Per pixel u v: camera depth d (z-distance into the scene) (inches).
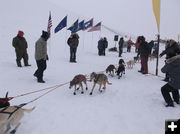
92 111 232.8
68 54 685.9
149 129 197.2
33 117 210.7
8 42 789.9
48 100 258.5
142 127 200.7
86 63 540.7
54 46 858.1
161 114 231.0
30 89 297.9
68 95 281.4
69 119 210.7
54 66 466.0
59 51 749.3
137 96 292.0
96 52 834.2
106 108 243.4
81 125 199.6
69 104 249.4
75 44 527.8
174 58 236.2
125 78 403.5
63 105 245.3
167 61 240.2
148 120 215.9
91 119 213.2
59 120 207.6
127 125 203.8
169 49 306.0
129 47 973.2
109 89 319.0
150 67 573.9
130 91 314.7
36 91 285.9
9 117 163.8
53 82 340.8
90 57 672.4
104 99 273.3
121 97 285.1
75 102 256.8
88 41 1149.1
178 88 237.8
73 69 450.3
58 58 586.9
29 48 735.1
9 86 305.3
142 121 213.3
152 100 276.1
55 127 193.6
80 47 941.2
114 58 690.2
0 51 622.2
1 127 159.6
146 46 448.1
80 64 516.7
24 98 260.8
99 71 444.5
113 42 1269.7
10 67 419.8
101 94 292.8
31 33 1042.1
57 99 263.9
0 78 341.7
